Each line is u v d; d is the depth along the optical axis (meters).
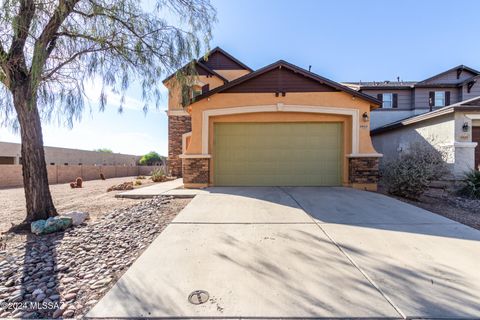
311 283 2.93
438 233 4.65
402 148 13.93
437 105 19.19
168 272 3.21
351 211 6.26
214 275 3.12
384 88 19.45
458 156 10.27
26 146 5.91
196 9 6.92
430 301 2.58
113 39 6.20
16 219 6.84
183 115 17.03
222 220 5.51
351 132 10.20
